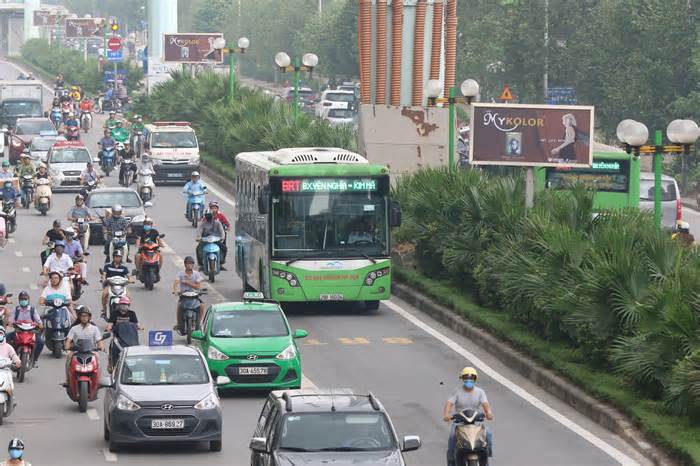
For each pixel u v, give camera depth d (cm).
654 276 7188
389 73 14700
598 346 7300
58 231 10294
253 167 10375
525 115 9800
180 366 6300
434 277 10575
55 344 8412
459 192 10319
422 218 10644
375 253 9712
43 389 7531
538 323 8350
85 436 6419
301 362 8219
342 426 4981
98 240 13400
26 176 16288
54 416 6856
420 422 6712
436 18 14775
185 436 5991
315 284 9619
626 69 19062
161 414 5978
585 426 6662
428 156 13962
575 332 7750
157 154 18250
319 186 9662
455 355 8469
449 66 14988
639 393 6781
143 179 16450
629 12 19162
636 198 12838
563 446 6256
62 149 17950
